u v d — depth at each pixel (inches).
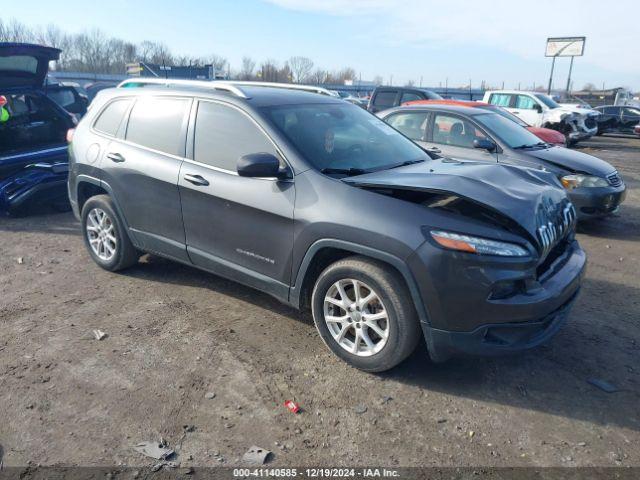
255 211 143.2
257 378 130.2
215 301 174.1
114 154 181.8
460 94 1373.0
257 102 155.3
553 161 264.8
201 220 158.6
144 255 217.2
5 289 183.5
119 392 123.7
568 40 1690.5
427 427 113.5
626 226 285.3
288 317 163.2
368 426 113.5
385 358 126.9
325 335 138.3
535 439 110.3
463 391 126.4
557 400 123.6
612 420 116.7
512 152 264.1
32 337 149.1
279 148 143.6
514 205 122.2
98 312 165.5
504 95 715.4
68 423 112.7
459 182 127.3
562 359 141.6
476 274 113.7
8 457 102.9
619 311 173.3
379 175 137.6
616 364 139.7
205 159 158.6
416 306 119.2
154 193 170.2
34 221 278.8
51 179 274.1
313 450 106.2
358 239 123.7
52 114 321.1
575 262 139.9
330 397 123.3
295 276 139.1
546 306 119.9
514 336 120.0
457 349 119.0
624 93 1480.1
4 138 296.5
